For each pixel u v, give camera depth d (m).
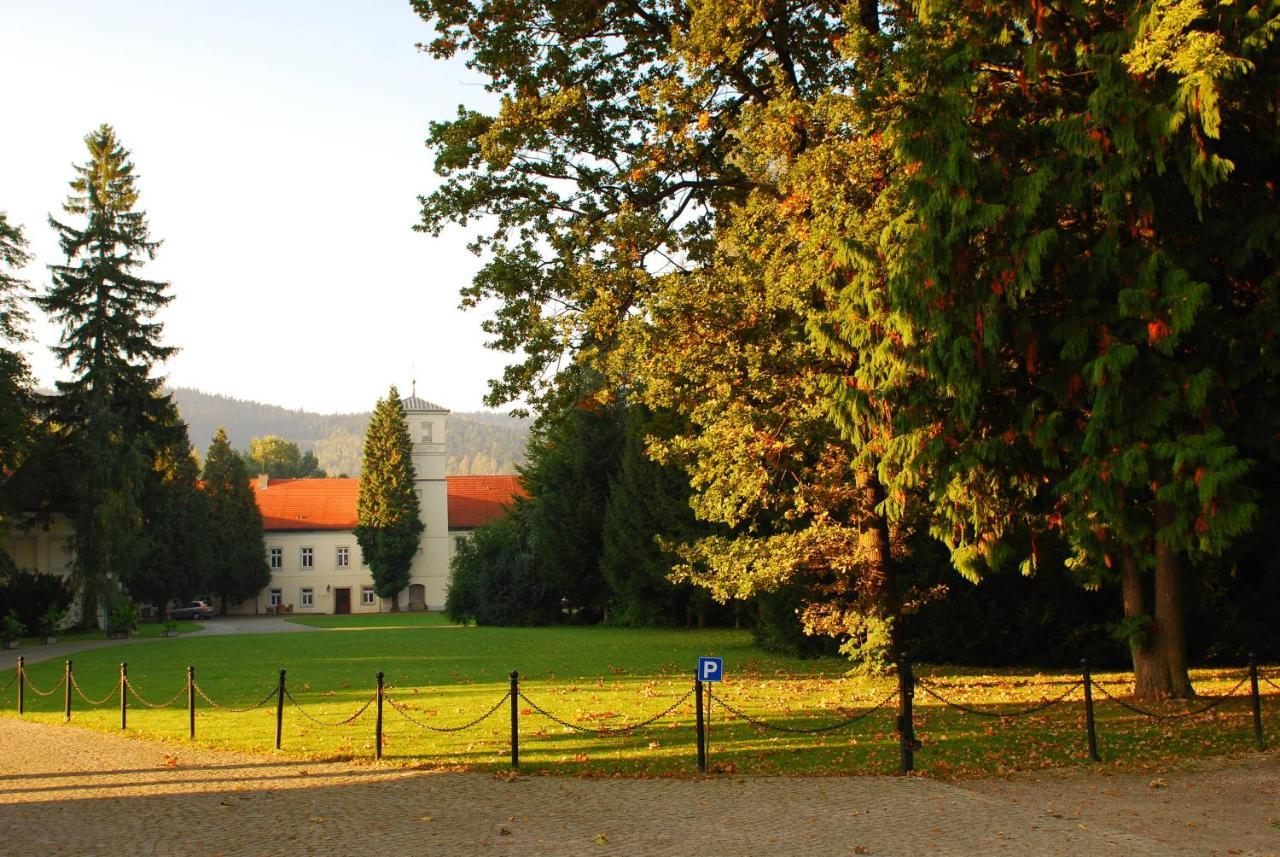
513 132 21.67
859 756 13.48
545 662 28.81
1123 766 12.59
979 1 13.77
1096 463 12.67
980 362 13.43
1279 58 12.27
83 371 54.03
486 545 57.66
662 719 16.94
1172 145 12.12
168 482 60.12
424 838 9.77
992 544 15.41
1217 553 12.38
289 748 14.81
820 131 18.58
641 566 47.22
